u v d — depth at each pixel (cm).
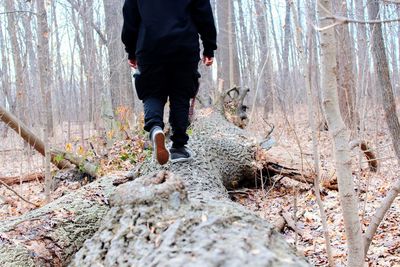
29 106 924
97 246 205
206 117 584
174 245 174
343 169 202
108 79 878
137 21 301
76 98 1344
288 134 755
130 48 317
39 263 237
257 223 194
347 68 716
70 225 266
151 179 221
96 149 699
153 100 310
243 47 1662
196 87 325
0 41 1355
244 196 505
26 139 571
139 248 186
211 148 475
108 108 729
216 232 178
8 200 538
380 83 656
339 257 331
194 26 299
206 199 235
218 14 1430
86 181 580
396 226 378
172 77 306
